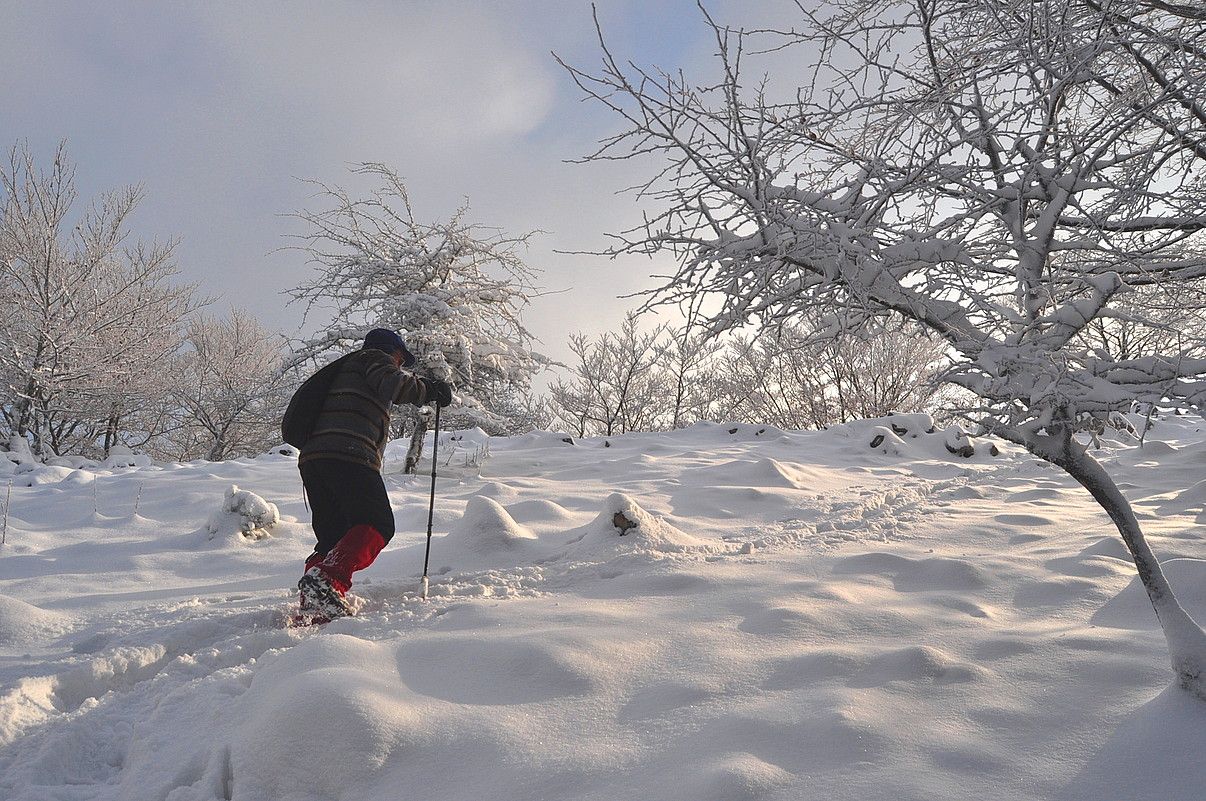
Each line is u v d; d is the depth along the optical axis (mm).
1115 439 10852
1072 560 4133
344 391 4082
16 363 16078
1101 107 3375
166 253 17875
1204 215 3109
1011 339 2861
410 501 8031
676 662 2746
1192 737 2033
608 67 3127
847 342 3949
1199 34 3436
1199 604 3160
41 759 2484
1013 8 3088
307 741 2139
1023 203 3080
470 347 11086
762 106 3164
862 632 3037
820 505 6965
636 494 7988
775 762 2000
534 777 2012
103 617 4141
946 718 2232
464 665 2686
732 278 3201
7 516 7312
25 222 16031
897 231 3213
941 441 12367
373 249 11523
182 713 2717
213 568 5559
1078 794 1846
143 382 18297
